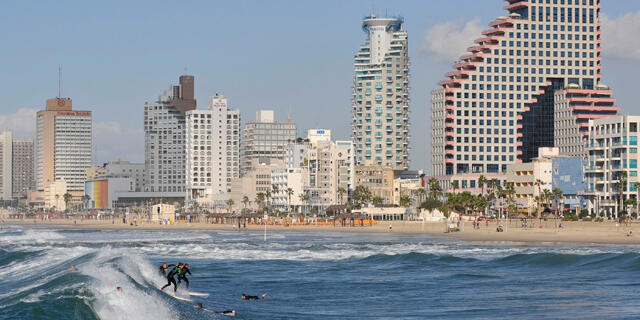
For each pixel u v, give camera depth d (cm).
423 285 12812
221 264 16475
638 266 14550
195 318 8294
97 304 7669
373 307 10431
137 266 12162
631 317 9400
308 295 11625
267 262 17000
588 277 13512
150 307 8238
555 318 9438
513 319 9412
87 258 13388
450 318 9525
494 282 13100
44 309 7250
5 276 12388
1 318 6981
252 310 9906
